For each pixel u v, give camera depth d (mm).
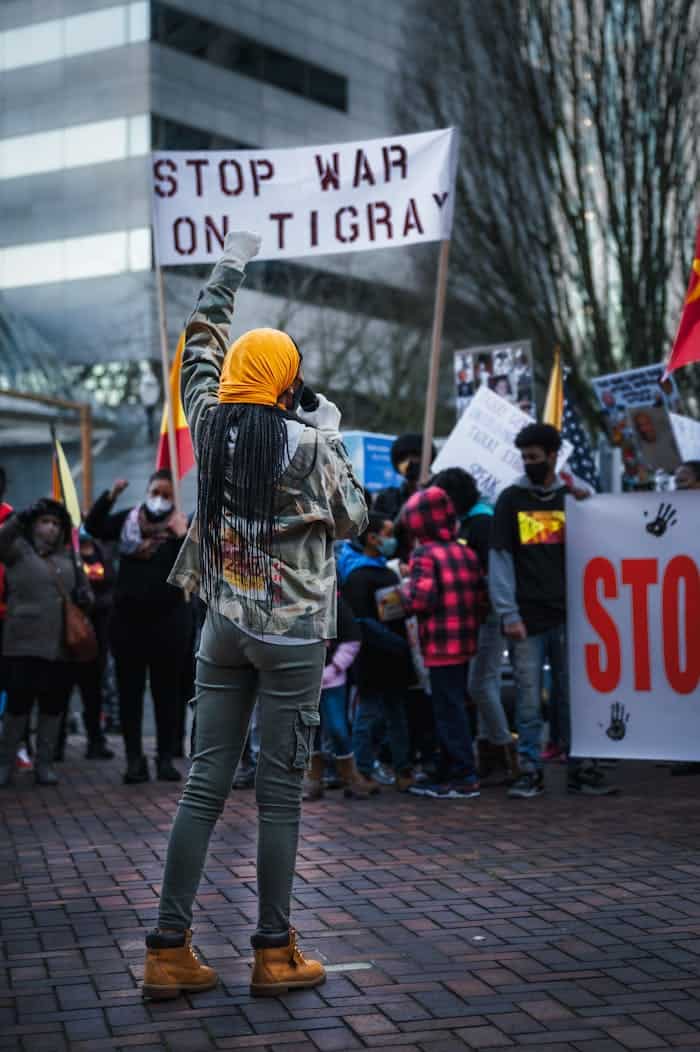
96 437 45875
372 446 13820
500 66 25172
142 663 8867
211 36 48375
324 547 4078
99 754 10438
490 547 7844
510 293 25438
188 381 4297
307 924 4773
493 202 25531
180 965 3939
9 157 49219
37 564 8797
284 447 3947
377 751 9039
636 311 23438
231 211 8828
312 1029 3617
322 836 6602
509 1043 3477
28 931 4758
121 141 47250
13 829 7020
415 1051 3422
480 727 8609
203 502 3998
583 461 10305
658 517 7648
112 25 47438
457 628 7836
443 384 33750
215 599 3979
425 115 26656
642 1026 3602
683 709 7582
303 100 51094
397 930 4672
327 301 40688
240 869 5871
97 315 47062
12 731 8891
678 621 7598
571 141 24234
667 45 23125
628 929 4633
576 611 7793
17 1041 3549
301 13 50969
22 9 49062
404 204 8664
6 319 46500
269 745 3977
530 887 5316
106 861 6090
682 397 23375
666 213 23375
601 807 7398
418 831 6703
